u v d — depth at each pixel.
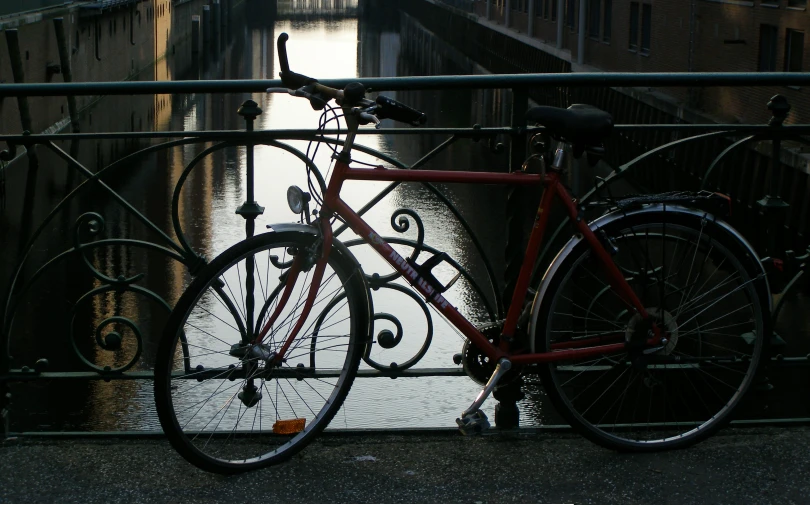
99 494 2.59
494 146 3.09
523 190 3.09
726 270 2.82
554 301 2.73
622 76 3.05
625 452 2.82
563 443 2.90
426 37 76.19
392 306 11.41
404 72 50.44
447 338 10.39
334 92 2.57
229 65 50.38
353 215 2.66
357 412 8.17
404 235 14.69
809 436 2.92
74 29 30.34
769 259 3.21
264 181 19.78
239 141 3.05
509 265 3.12
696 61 28.83
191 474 2.70
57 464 2.74
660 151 3.14
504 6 60.69
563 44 47.06
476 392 8.71
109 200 18.75
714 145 22.70
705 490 2.63
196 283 2.58
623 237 2.77
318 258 2.64
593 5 41.75
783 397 8.70
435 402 8.43
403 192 16.94
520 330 2.77
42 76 26.88
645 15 34.47
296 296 2.69
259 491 2.61
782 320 11.66
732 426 3.03
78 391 9.35
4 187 18.52
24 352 10.64
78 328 11.36
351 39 69.88
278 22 83.25
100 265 14.21
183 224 17.09
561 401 2.79
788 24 22.77
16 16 24.62
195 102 34.22
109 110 32.59
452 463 2.76
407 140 20.98
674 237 2.80
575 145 2.66
